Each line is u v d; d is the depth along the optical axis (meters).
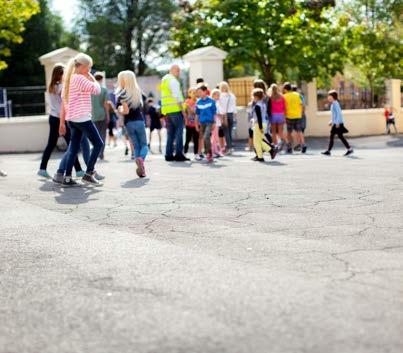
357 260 5.30
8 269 5.38
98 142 10.66
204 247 5.93
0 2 28.06
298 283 4.62
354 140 27.20
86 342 3.68
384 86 33.16
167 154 15.70
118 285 4.76
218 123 17.38
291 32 30.05
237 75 53.97
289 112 19.05
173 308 4.18
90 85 10.41
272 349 3.43
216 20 30.67
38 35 59.47
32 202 8.96
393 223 6.98
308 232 6.56
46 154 12.01
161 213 7.88
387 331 3.65
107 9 69.94
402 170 12.55
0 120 22.08
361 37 31.75
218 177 11.62
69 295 4.59
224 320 3.91
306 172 12.36
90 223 7.31
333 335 3.60
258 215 7.62
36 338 3.79
